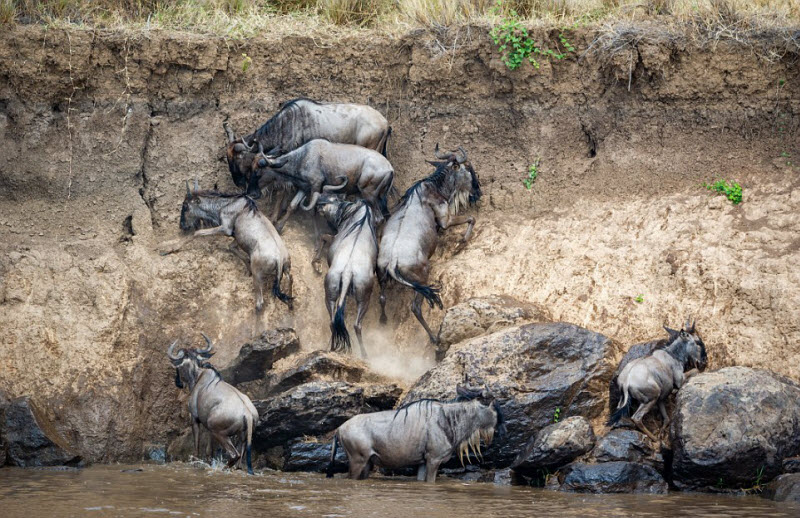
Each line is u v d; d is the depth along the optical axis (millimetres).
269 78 55969
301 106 52938
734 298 44719
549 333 42062
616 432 38562
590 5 57344
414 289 47625
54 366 46656
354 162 51156
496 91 55156
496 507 32688
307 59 56062
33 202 53219
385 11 61156
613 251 48781
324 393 42281
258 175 51500
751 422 37188
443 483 38594
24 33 53500
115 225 52781
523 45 54156
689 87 53125
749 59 52500
